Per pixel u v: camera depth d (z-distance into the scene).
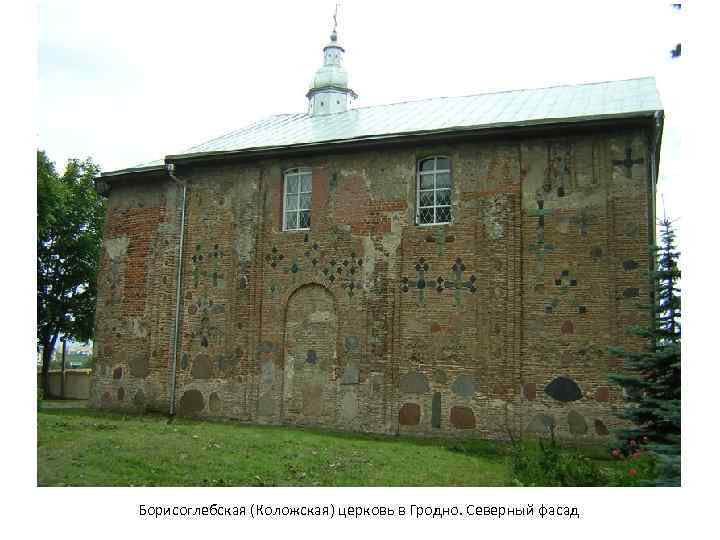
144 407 17.19
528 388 13.73
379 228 15.52
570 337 13.60
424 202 15.43
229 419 16.30
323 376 15.54
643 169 13.66
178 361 17.12
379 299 15.23
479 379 14.10
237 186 17.31
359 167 16.00
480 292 14.39
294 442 11.87
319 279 15.93
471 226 14.70
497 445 13.34
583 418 13.25
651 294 13.15
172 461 9.46
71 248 32.03
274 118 21.25
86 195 32.84
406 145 15.53
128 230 18.48
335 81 24.75
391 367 14.85
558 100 16.06
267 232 16.73
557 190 14.18
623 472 9.33
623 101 14.68
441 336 14.57
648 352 10.66
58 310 31.59
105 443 10.16
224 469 9.29
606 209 13.77
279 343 16.12
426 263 14.95
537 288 13.99
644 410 10.24
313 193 16.38
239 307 16.70
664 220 11.24
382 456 11.26
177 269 17.55
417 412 14.49
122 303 18.14
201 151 18.02
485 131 14.56
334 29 25.22
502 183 14.60
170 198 18.03
